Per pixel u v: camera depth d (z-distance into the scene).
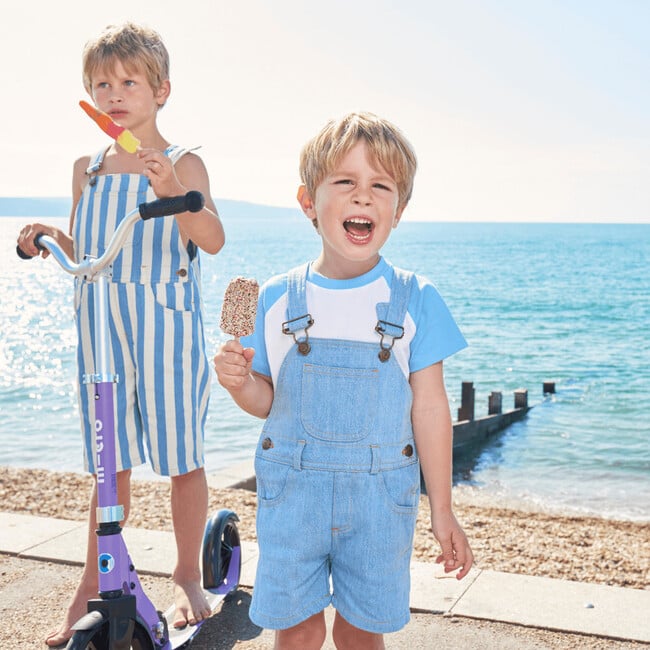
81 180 3.70
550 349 30.42
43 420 13.55
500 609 3.78
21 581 4.11
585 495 10.99
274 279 2.78
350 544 2.58
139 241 3.48
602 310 43.34
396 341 2.63
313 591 2.59
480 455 14.16
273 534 2.59
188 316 3.57
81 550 4.45
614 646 3.49
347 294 2.65
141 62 3.46
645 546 5.98
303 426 2.59
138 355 3.51
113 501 2.66
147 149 2.99
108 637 2.52
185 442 3.58
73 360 21.97
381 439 2.58
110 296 3.49
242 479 7.78
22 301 45.78
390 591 2.58
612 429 16.41
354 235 2.61
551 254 97.00
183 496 3.71
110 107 3.50
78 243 3.58
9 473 7.26
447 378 24.34
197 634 3.61
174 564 4.27
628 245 117.00
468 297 49.84
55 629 3.61
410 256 95.25
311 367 2.61
